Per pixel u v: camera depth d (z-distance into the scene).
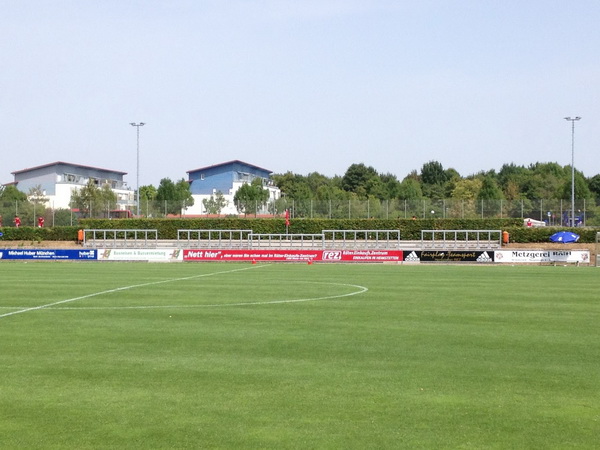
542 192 134.88
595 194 115.12
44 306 23.84
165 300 25.62
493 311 22.69
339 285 32.06
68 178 127.50
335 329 18.78
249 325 19.50
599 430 10.01
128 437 9.68
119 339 17.20
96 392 12.02
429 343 16.67
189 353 15.39
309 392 11.99
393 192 126.06
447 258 53.91
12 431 9.96
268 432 9.87
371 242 61.94
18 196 101.81
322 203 77.88
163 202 80.00
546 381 12.83
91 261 54.91
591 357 15.03
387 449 9.22
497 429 10.04
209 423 10.27
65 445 9.39
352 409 10.98
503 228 68.75
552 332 18.36
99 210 80.56
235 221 73.62
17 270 42.69
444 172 184.00
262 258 55.00
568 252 53.00
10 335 17.84
